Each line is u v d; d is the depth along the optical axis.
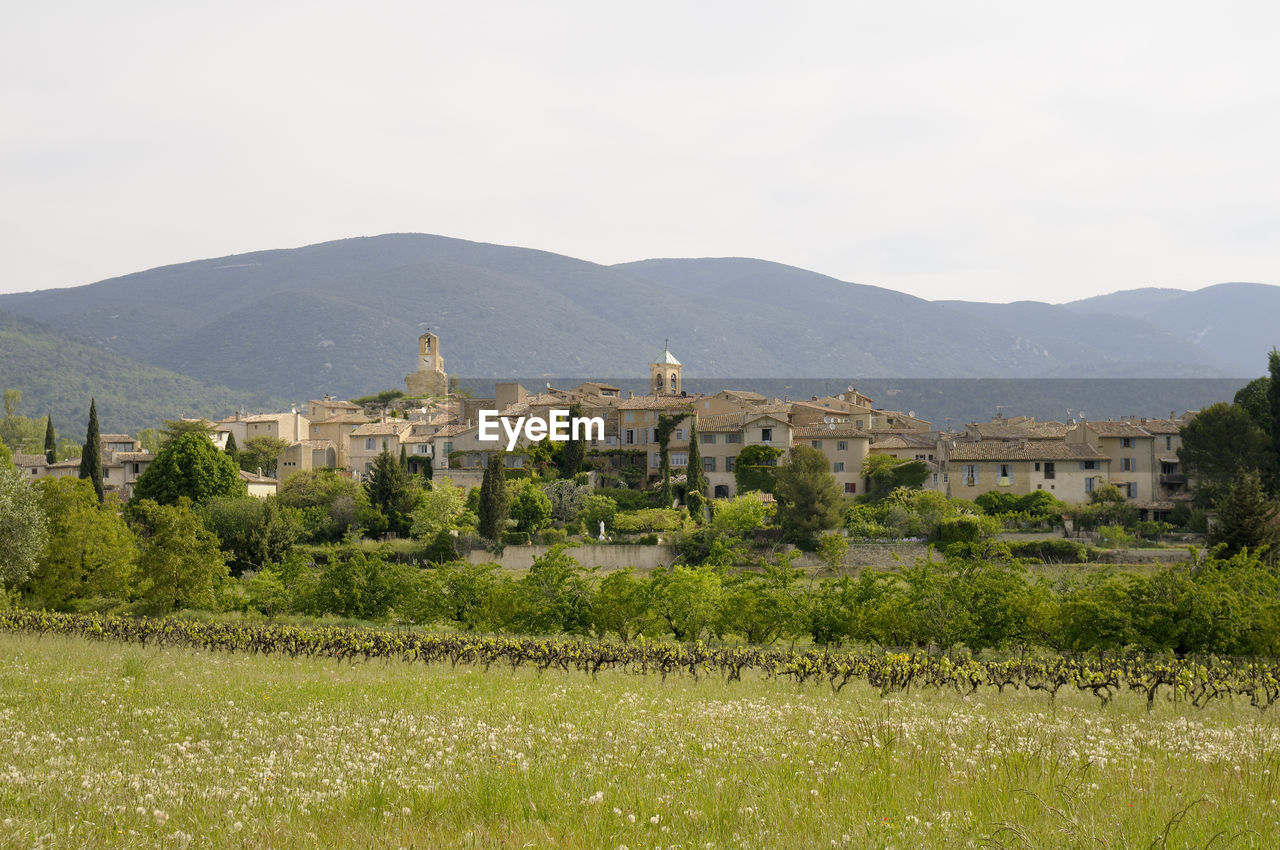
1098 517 101.88
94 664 39.09
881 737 22.06
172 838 14.13
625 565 95.81
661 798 16.12
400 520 110.12
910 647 49.59
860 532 96.25
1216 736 23.31
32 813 15.34
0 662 38.31
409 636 46.81
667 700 29.84
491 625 58.66
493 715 26.08
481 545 98.81
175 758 19.98
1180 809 15.81
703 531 97.19
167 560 67.69
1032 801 16.25
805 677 36.97
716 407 138.25
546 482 122.88
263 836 14.41
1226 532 71.50
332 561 69.00
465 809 15.91
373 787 17.00
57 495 69.50
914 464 116.44
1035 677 36.72
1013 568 54.84
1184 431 108.06
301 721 24.72
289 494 119.88
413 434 151.62
